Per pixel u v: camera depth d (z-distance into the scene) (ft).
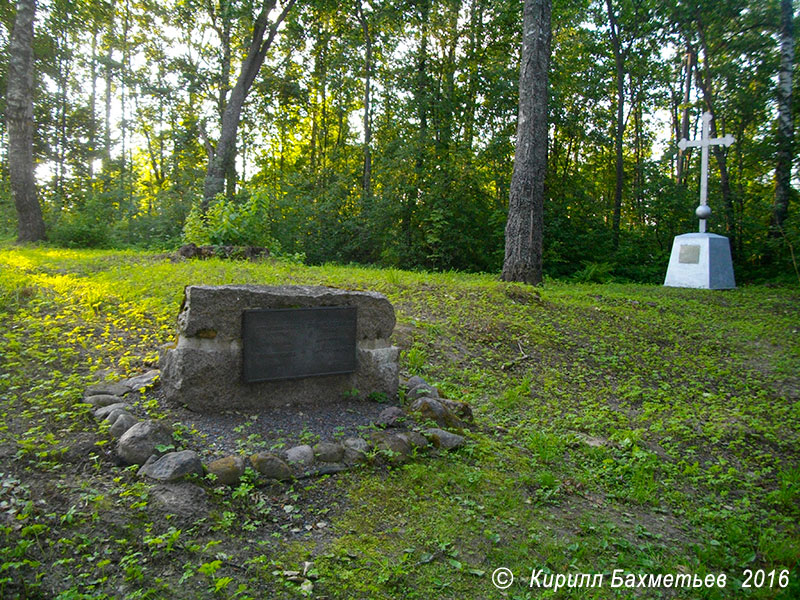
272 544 11.30
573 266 67.92
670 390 26.03
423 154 65.16
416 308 30.60
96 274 29.55
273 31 72.90
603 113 87.35
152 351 19.69
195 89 80.59
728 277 54.03
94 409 14.78
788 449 20.77
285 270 36.50
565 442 18.67
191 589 9.73
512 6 68.74
